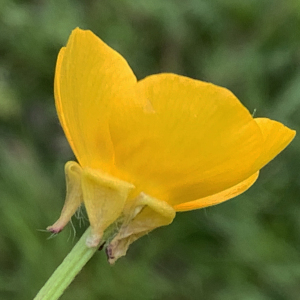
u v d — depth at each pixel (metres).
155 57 0.26
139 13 0.26
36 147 0.25
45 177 0.23
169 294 0.22
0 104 0.24
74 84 0.10
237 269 0.22
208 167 0.10
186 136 0.10
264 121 0.10
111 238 0.11
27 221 0.20
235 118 0.10
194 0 0.25
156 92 0.10
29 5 0.26
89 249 0.11
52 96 0.25
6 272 0.21
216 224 0.22
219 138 0.10
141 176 0.10
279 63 0.24
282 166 0.23
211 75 0.24
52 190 0.22
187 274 0.23
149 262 0.22
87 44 0.10
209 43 0.26
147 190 0.10
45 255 0.20
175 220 0.22
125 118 0.10
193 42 0.26
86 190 0.10
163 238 0.22
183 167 0.10
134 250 0.22
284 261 0.22
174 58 0.26
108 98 0.10
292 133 0.11
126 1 0.24
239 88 0.24
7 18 0.24
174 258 0.24
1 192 0.21
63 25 0.24
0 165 0.22
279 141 0.10
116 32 0.25
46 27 0.24
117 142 0.10
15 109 0.24
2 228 0.20
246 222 0.22
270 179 0.23
